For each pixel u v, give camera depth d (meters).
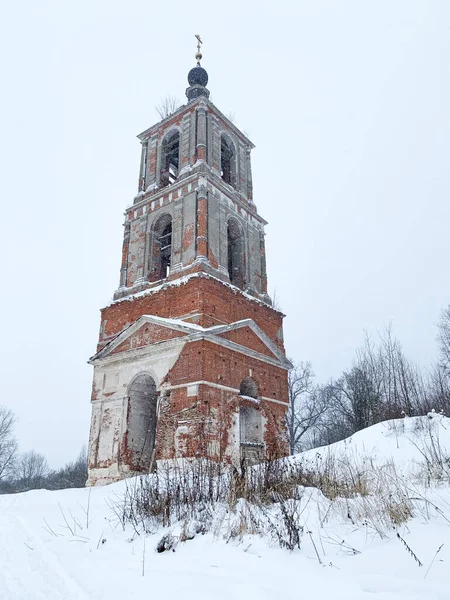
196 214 24.06
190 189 25.02
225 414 20.30
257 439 22.50
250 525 6.78
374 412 32.38
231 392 21.05
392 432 16.42
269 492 8.55
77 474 45.94
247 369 22.66
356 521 6.71
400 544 5.20
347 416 39.12
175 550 6.43
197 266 22.47
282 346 26.38
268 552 5.77
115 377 23.11
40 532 8.30
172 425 19.81
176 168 31.47
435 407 24.70
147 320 22.36
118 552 6.68
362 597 3.83
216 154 27.72
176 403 20.02
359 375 37.03
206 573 5.13
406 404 27.55
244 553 5.77
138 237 26.62
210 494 8.47
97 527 8.57
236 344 21.89
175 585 4.73
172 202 25.75
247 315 24.22
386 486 7.66
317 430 47.59
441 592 3.71
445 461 10.14
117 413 22.20
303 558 5.39
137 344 22.66
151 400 23.44
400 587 3.97
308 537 6.25
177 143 29.88
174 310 22.25
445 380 31.19
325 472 9.45
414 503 6.97
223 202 25.89
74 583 5.12
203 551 6.12
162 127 29.81
